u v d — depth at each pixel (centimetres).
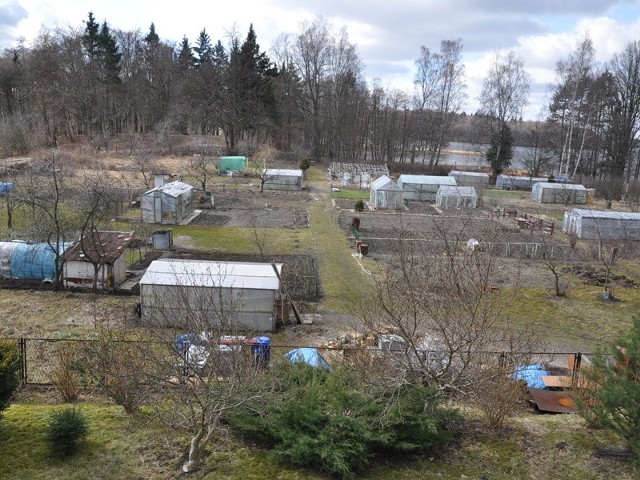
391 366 1214
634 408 974
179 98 9481
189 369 1079
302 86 9162
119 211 4369
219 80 8219
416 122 9219
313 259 3322
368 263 3259
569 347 2216
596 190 6750
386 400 1115
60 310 2341
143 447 1080
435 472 1041
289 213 4772
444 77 8381
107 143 7456
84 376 1393
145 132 9656
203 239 3744
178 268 2317
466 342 1120
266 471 1009
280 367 1259
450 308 1250
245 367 1088
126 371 1233
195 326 1108
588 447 1142
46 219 2970
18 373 1499
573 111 7231
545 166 9856
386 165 7812
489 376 1181
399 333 1313
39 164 4303
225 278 2245
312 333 2241
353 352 1488
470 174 7138
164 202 4169
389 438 1040
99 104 8256
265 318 2244
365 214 4903
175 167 6731
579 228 4312
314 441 1000
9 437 1088
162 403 1212
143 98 9494
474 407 1338
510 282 3003
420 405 1090
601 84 7700
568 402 1452
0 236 3356
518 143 12662
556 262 3503
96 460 1031
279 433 1036
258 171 6825
